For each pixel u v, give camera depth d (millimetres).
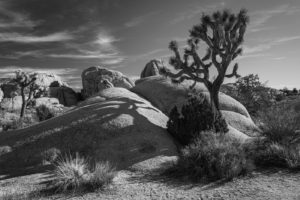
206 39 18219
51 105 48219
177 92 23172
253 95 27641
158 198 8172
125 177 10523
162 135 15195
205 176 9500
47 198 8594
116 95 22359
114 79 50406
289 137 12172
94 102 21812
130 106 18562
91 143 14172
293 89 55906
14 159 13484
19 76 38844
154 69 46438
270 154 10719
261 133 13555
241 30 17625
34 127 16922
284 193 7578
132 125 15578
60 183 9367
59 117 17750
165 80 25422
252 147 12023
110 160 12711
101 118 16266
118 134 14789
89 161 12719
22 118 28812
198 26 18250
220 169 9492
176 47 19328
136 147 13625
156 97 23266
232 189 8367
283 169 9750
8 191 9484
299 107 20375
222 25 17656
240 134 16938
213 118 15141
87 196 8617
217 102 19016
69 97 57094
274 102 27859
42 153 13523
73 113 17719
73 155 13414
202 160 9992
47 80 63875
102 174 9656
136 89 25781
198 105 15438
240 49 18453
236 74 18797
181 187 8961
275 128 12344
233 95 28422
